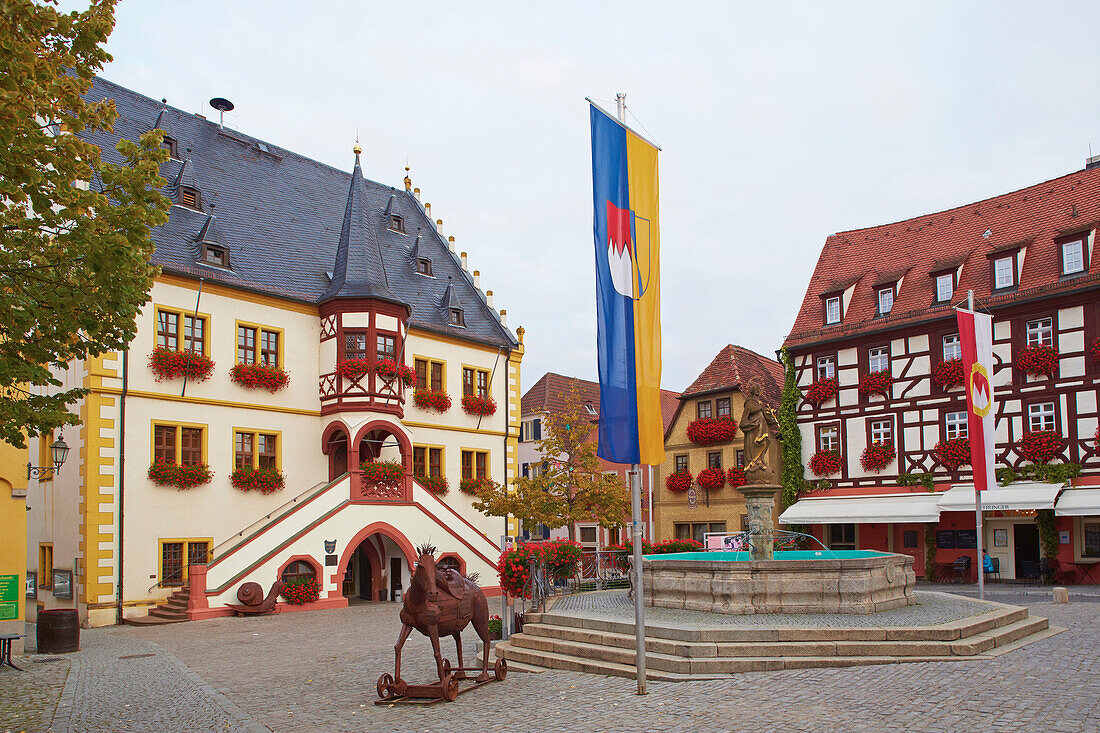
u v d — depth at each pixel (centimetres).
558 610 1502
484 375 3559
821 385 3634
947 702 872
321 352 2956
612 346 1072
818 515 3450
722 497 3825
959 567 3009
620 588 2195
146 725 961
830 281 3894
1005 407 3125
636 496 1051
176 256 2628
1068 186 3353
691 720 858
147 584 2389
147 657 1566
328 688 1171
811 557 1867
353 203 3114
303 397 2886
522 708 973
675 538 4006
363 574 2948
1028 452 3017
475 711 973
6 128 818
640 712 909
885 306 3581
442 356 3362
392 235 3681
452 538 2928
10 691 1200
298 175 3475
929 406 3338
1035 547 3044
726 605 1379
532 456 5006
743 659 1094
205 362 2581
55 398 1028
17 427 988
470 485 3353
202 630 2027
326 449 2897
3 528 1555
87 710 1053
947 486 3241
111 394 2369
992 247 3375
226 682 1252
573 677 1148
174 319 2572
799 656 1112
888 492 3403
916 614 1348
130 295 940
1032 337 3097
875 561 1399
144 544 2398
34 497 2664
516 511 2795
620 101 1130
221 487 2611
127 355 2414
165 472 2444
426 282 3594
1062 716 801
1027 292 3103
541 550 1567
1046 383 3028
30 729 950
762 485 1709
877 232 3966
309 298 2945
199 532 2533
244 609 2305
